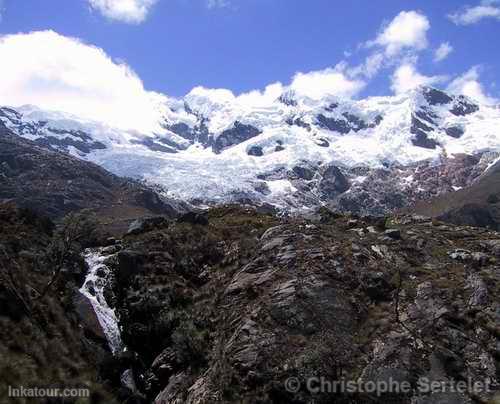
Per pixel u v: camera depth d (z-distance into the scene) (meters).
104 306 56.81
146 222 71.75
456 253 55.03
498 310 45.75
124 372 48.44
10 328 40.47
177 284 56.97
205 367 45.84
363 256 53.50
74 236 57.09
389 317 46.38
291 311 46.16
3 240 57.06
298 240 56.81
